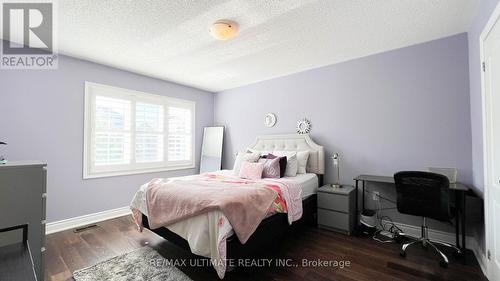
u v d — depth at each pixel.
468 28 2.35
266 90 4.14
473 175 2.33
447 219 1.98
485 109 1.87
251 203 1.87
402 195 2.21
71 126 3.05
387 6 1.97
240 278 1.83
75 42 2.63
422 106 2.68
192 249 1.75
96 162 3.29
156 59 3.17
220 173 3.36
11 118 2.62
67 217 3.00
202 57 3.10
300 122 3.68
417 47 2.71
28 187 1.75
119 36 2.48
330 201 2.84
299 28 2.33
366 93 3.07
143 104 3.84
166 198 2.09
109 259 2.12
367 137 3.06
